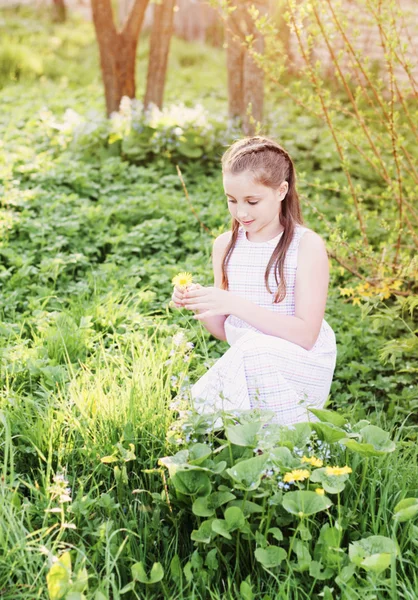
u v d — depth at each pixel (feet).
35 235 15.60
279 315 8.57
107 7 24.18
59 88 36.81
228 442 7.26
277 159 8.46
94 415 8.99
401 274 12.35
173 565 7.02
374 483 7.63
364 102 29.96
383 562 6.22
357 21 14.82
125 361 10.96
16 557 6.82
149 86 24.90
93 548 7.09
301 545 6.75
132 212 17.35
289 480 6.58
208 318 9.51
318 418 8.00
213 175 21.27
